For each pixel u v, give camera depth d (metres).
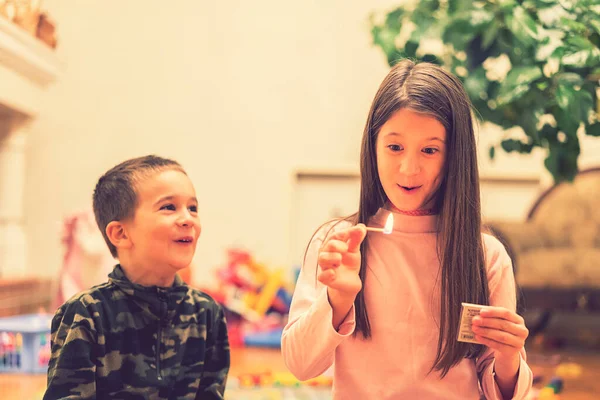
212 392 1.10
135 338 1.04
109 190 1.11
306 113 3.56
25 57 2.58
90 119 3.58
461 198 0.99
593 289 2.66
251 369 2.20
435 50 3.30
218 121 3.58
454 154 0.99
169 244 1.07
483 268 1.01
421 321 1.01
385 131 0.98
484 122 1.79
